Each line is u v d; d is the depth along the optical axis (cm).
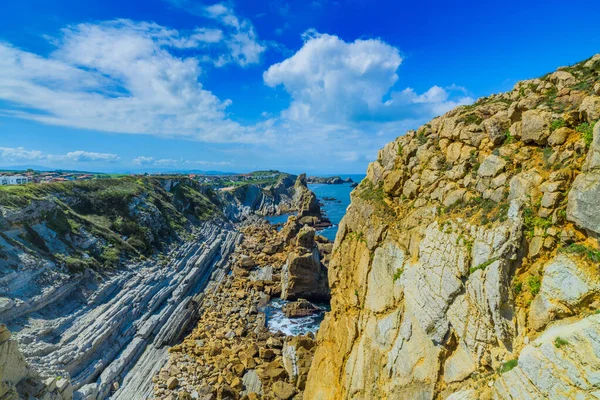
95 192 8231
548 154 1416
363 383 2070
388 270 2136
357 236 2602
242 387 3706
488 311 1362
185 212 11538
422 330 1714
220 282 7200
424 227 1903
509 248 1345
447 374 1547
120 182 9681
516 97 1803
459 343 1518
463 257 1527
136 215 8350
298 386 3469
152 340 4706
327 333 2923
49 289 4488
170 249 8069
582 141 1267
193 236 9550
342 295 2717
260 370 3909
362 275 2405
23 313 3981
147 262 6831
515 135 1591
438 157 2031
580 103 1384
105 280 5534
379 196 2481
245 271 7750
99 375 3797
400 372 1788
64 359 3572
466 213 1641
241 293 6544
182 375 3962
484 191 1623
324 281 6575
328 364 2697
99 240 6450
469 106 2075
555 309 1166
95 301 4934
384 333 2002
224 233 11194
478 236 1500
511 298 1320
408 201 2188
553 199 1276
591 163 1171
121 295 5325
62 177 15525
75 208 7356
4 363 2309
